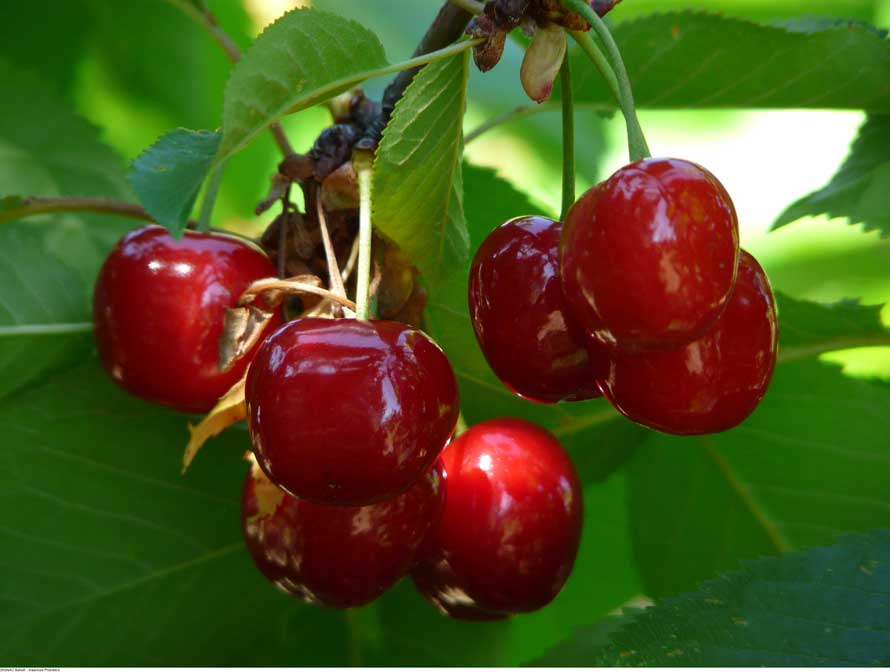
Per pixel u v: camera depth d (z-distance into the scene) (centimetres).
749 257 25
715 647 26
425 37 27
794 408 31
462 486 27
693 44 30
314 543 26
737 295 24
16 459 30
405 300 27
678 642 26
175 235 23
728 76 30
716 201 23
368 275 25
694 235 23
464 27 27
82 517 30
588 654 31
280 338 25
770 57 30
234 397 27
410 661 32
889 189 30
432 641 32
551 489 27
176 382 28
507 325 25
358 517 26
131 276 28
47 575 30
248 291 27
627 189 23
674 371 24
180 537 30
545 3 25
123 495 30
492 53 25
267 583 31
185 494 30
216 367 28
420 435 24
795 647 25
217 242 28
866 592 26
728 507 32
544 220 25
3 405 30
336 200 27
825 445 32
